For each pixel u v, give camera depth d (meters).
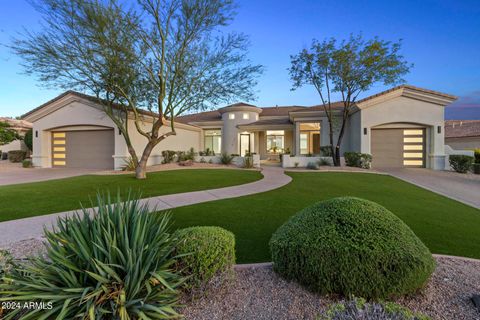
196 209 5.91
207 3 9.69
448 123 28.06
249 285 2.67
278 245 2.75
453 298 2.38
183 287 2.40
